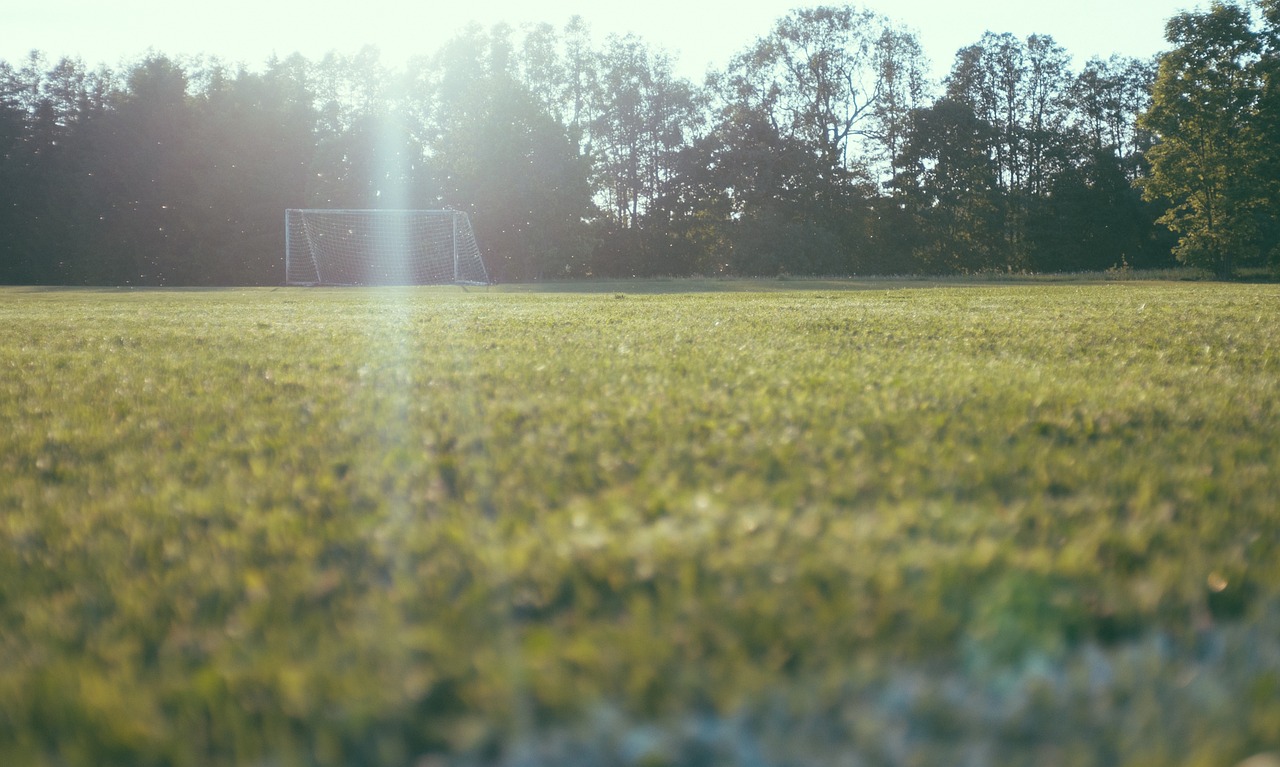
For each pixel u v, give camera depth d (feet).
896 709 6.45
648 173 219.61
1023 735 6.18
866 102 213.05
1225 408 16.85
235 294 112.68
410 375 22.98
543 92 220.02
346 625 7.63
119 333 39.19
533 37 219.00
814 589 8.02
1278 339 31.40
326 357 28.22
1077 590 8.05
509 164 195.83
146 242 197.88
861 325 39.24
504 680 6.63
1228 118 159.02
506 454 13.53
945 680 6.81
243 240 199.00
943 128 204.33
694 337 34.01
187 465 13.67
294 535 9.83
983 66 216.95
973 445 13.84
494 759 5.98
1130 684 6.72
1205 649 7.30
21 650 7.38
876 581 8.13
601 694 6.52
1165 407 16.81
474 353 28.78
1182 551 8.95
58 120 203.62
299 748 6.05
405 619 7.72
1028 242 211.41
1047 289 95.45
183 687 6.67
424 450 14.05
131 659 7.21
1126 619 7.60
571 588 8.26
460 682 6.68
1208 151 161.79
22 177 196.24
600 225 215.72
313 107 208.33
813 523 9.64
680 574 8.38
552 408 17.60
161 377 23.57
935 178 207.51
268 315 55.21
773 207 205.98
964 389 19.34
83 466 13.61
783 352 28.09
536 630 7.38
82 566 9.14
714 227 215.72
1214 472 12.03
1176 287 102.17
